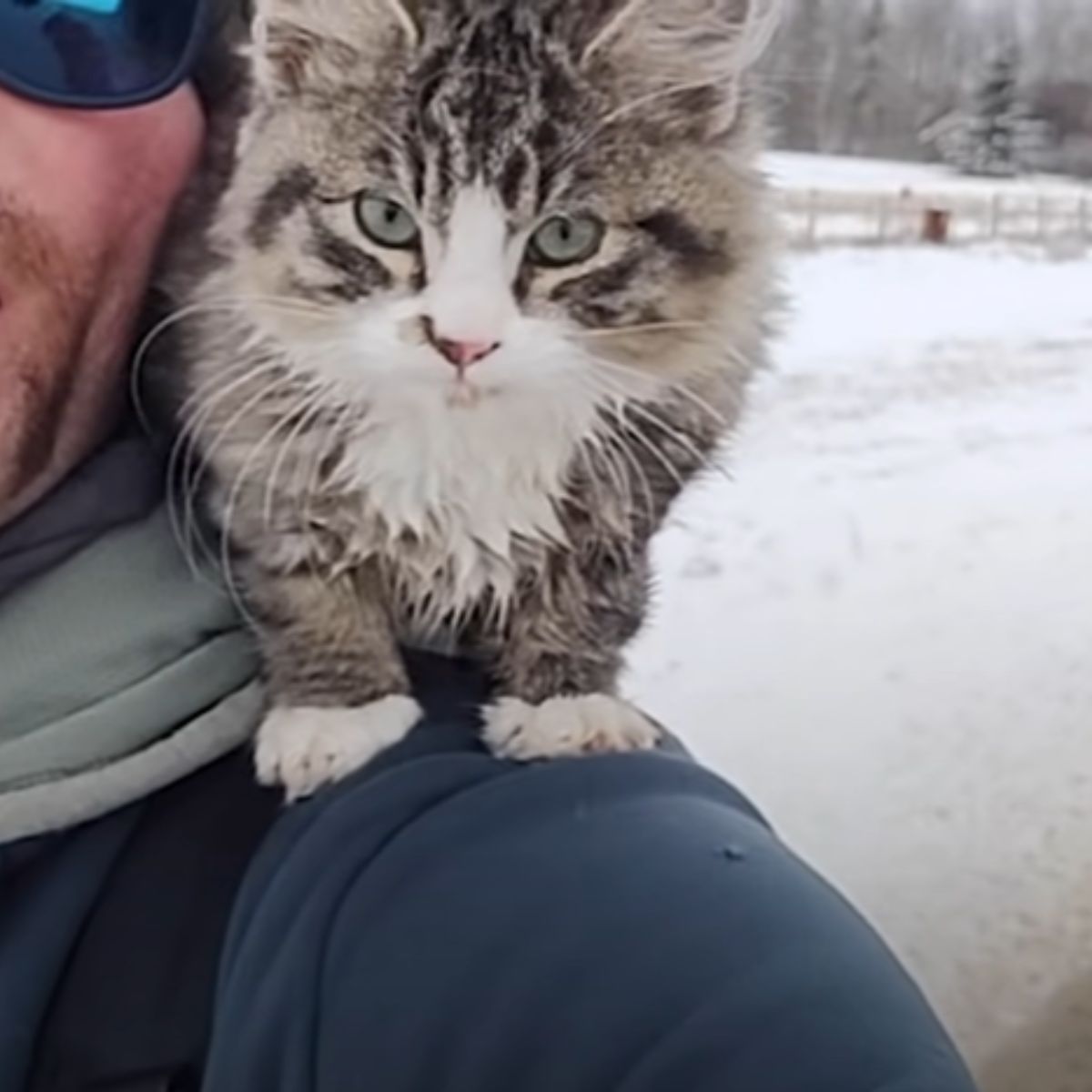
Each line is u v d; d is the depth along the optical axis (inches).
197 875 8.6
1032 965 31.4
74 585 8.9
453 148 10.7
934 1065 6.3
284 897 7.9
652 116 11.0
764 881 7.2
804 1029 6.3
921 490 52.5
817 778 36.7
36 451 8.9
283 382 10.3
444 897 7.4
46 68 8.5
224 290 10.0
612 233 10.9
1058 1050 28.7
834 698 39.9
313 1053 7.4
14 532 9.0
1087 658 42.7
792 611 43.5
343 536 10.4
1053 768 37.5
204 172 10.0
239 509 10.0
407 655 10.8
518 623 10.9
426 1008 7.1
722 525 48.1
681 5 10.9
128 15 8.7
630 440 11.1
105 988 8.3
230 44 10.3
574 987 6.8
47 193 8.6
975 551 48.5
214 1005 8.1
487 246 10.6
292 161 10.5
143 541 9.2
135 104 8.8
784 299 12.2
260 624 9.9
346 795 8.4
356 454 10.4
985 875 33.9
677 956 6.7
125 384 9.4
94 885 8.5
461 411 10.5
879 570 46.4
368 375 10.4
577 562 10.9
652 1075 6.3
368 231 10.6
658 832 7.6
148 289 9.4
